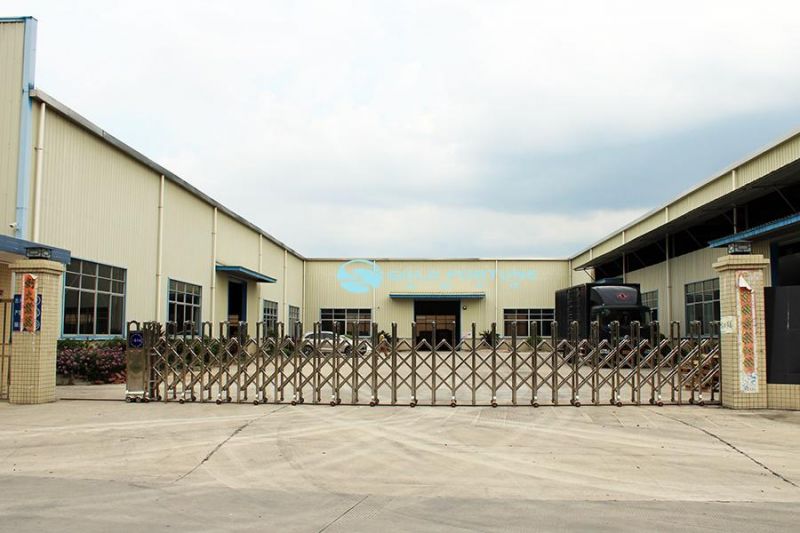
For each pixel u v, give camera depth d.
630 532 4.96
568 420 10.05
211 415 10.46
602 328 21.91
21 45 14.59
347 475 6.80
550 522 5.21
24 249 11.61
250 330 29.72
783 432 9.05
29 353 11.54
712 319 21.25
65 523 5.09
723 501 5.88
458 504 5.74
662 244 25.81
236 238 28.25
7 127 14.41
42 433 8.87
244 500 5.83
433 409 11.20
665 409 11.12
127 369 12.02
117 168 17.98
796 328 10.91
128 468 7.05
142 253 19.39
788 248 17.31
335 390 11.67
